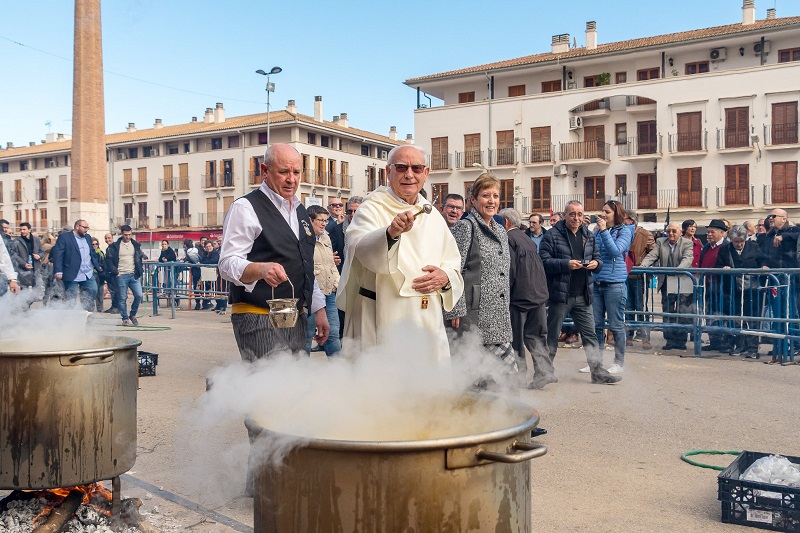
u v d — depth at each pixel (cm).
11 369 312
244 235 392
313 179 5706
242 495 400
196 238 5991
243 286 394
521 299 661
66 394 317
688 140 3841
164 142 6222
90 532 334
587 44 4391
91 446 324
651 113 4009
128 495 402
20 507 352
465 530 183
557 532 358
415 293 379
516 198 4309
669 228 1031
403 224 327
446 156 4497
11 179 7256
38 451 314
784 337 864
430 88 4706
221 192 5912
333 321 779
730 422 580
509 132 4328
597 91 4059
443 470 180
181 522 362
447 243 398
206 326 1338
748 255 949
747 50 3828
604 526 366
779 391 707
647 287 1020
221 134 5894
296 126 5556
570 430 556
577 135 4203
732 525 367
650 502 401
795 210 3591
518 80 4466
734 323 942
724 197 3772
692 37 3938
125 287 1356
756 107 3666
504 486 191
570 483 434
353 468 179
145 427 557
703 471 455
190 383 754
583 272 732
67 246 1223
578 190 4200
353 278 392
